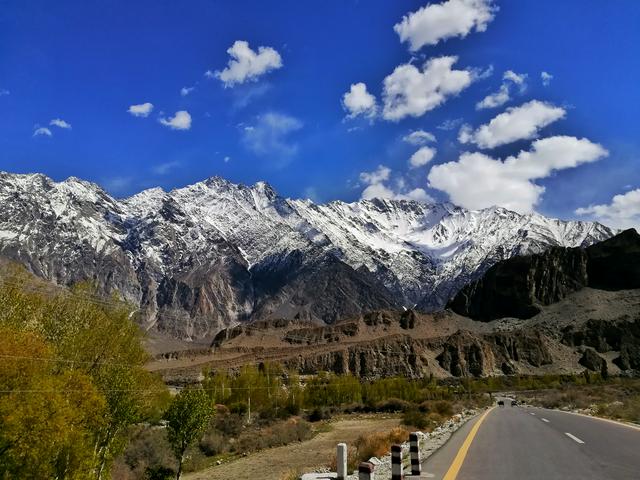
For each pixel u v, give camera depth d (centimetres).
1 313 3316
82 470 2634
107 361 3506
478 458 1730
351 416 8762
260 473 3709
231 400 9244
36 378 2512
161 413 4616
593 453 1723
